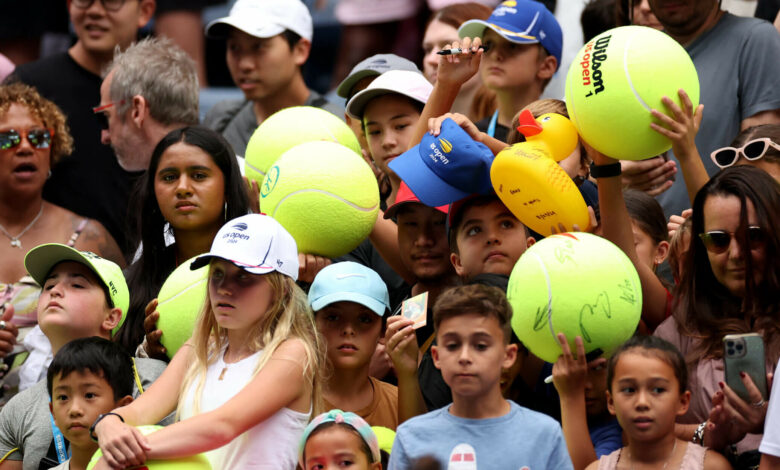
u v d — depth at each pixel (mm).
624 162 22453
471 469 15531
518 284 16797
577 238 16984
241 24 27391
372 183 20422
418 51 31984
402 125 22891
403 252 21078
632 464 16203
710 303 17984
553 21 24906
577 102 18219
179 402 17703
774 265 17250
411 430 16031
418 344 20438
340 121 22688
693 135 18141
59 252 20766
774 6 26375
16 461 20266
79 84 28812
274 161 22172
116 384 18938
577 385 16625
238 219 18078
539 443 15625
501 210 19297
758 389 15828
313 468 16281
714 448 16359
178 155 21750
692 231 18078
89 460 18922
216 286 17609
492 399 15875
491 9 28109
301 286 20812
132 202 23844
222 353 17938
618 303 16516
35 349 23016
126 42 29453
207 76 33969
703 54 23625
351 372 19156
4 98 25172
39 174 25250
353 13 32625
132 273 22438
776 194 17469
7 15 32844
